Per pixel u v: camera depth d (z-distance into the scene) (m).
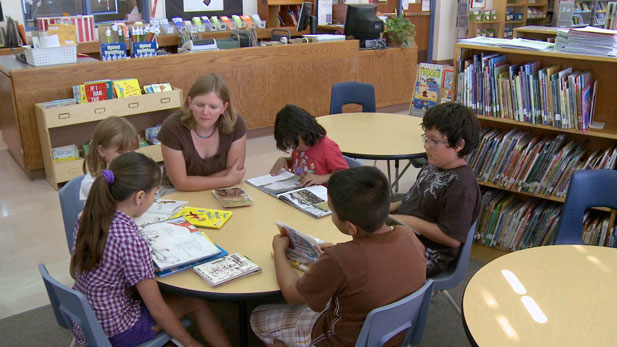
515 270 1.70
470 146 2.00
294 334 1.72
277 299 2.54
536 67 2.99
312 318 1.74
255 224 2.02
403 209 2.24
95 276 1.58
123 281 1.61
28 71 4.02
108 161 2.18
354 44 5.97
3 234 3.38
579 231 2.32
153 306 1.62
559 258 1.78
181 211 2.09
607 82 2.84
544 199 3.13
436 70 4.23
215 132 2.43
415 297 1.43
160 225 1.91
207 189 2.38
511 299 1.54
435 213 2.08
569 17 8.57
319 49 5.70
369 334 1.41
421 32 9.80
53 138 4.22
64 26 4.23
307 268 1.67
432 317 2.55
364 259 1.42
